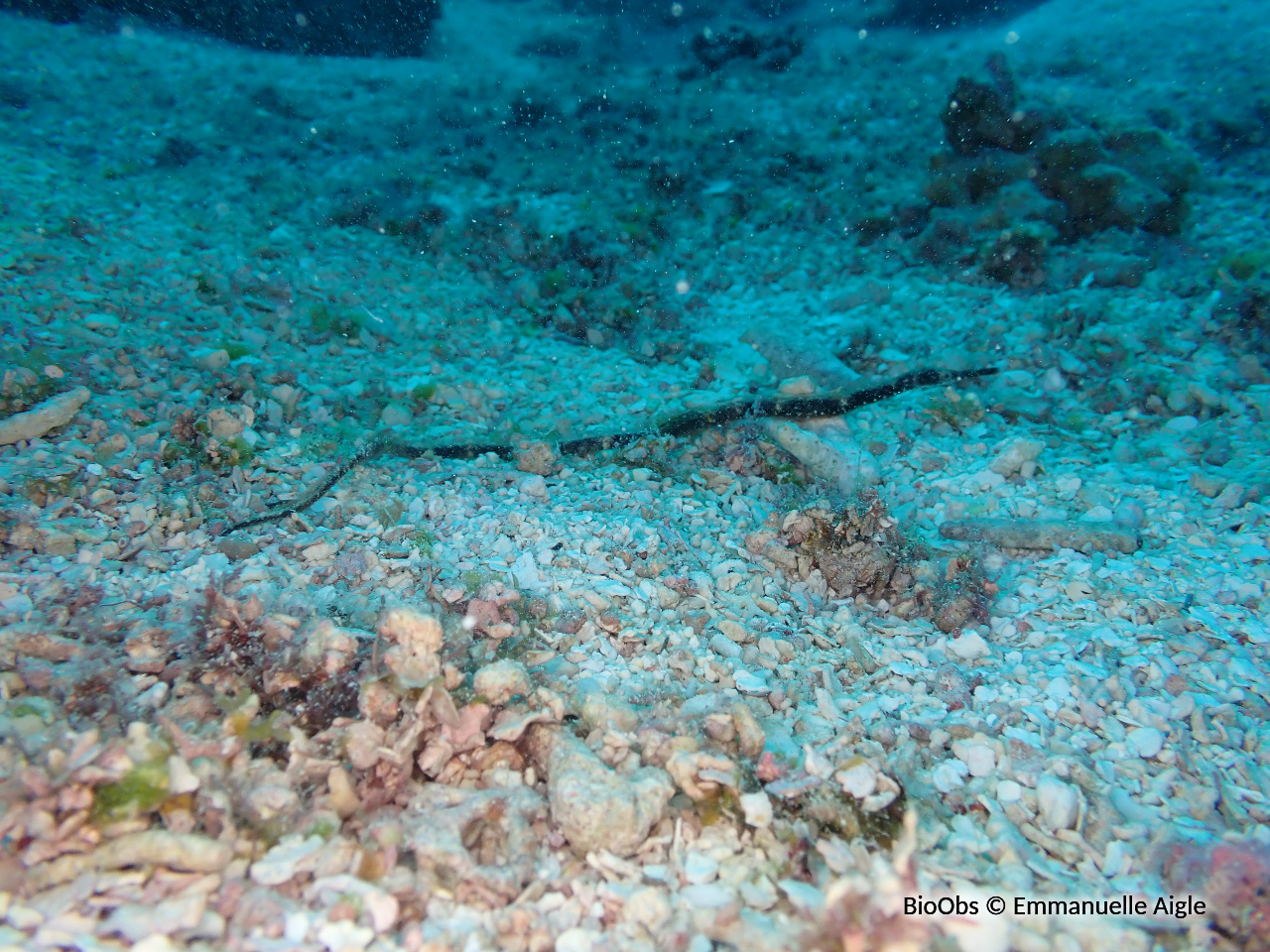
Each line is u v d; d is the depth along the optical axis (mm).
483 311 499
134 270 427
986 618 295
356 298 474
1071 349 452
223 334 406
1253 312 442
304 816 203
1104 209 507
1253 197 542
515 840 205
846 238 559
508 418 407
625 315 495
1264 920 199
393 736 215
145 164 537
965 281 514
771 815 213
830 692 261
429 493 333
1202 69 665
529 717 224
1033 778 235
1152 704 258
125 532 280
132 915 181
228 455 323
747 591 302
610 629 270
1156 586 304
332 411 385
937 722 253
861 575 305
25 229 421
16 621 241
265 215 522
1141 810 229
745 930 192
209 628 231
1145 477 365
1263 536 323
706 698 247
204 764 206
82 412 322
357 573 281
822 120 664
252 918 185
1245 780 238
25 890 185
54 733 211
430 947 184
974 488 363
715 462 379
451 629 252
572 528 316
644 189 578
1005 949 192
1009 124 517
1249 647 279
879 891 180
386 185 562
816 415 383
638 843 208
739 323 494
